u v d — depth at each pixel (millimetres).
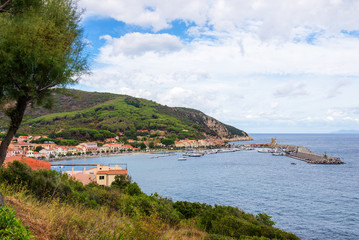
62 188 18062
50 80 7750
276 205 63969
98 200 20000
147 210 19906
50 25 7477
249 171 125125
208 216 28109
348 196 72875
